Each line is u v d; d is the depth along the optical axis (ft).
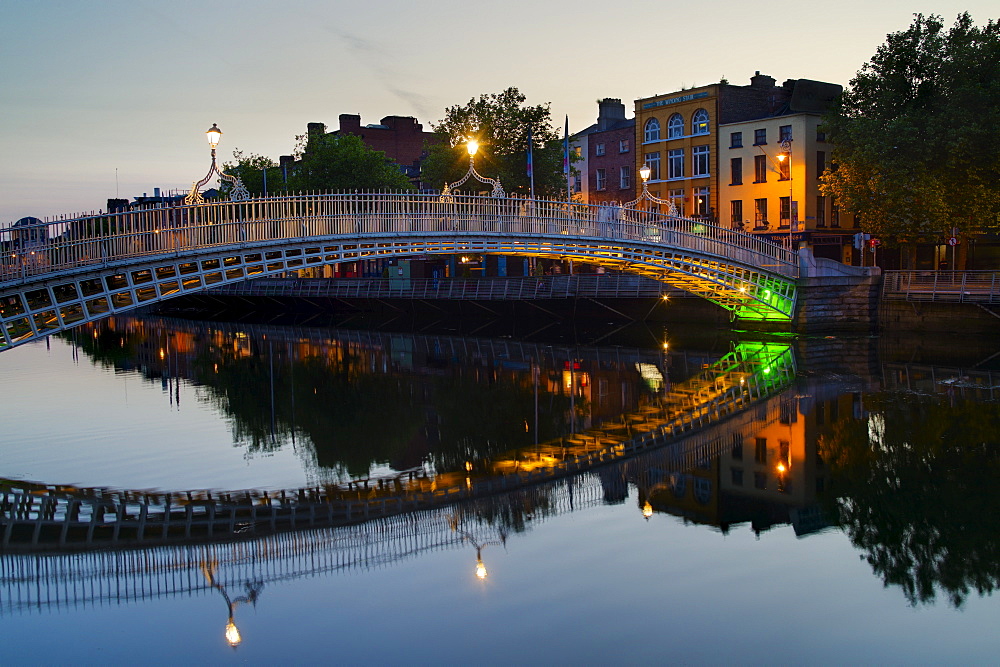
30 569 49.34
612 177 238.27
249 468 69.87
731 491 61.72
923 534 52.49
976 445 72.38
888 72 153.38
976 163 141.59
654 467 68.59
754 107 213.87
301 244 101.55
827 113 172.96
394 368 127.95
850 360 123.65
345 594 45.37
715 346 146.61
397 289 223.71
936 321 147.64
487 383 112.16
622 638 39.96
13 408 97.35
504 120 199.62
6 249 77.51
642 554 49.85
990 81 142.82
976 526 53.78
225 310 284.61
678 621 41.39
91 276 83.20
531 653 38.81
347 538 53.42
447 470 68.80
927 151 141.90
